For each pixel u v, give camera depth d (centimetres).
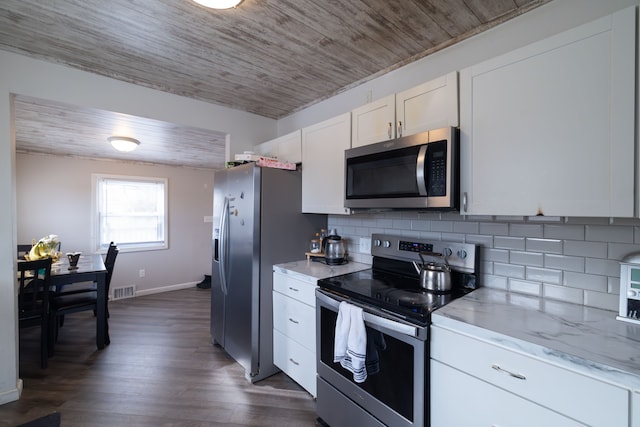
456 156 143
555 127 114
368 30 174
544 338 101
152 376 234
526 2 150
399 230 212
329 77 235
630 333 105
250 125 315
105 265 326
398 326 131
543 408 96
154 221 506
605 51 102
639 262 113
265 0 147
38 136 329
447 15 160
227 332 259
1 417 184
